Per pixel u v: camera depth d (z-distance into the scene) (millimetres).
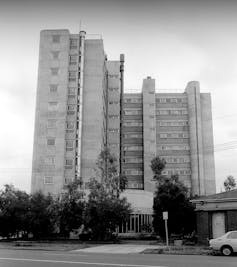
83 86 82812
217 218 31562
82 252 24734
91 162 78000
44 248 28641
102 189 41906
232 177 62344
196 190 100812
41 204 44531
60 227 43344
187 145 106000
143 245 33812
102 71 84688
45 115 79500
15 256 20250
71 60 83625
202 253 23094
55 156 76875
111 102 96062
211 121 107812
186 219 41000
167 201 41344
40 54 83250
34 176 76188
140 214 57844
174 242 33406
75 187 43812
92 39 86000
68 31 84250
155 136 103312
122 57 98750
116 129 94188
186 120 107938
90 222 40781
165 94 110250
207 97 109875
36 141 78250
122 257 19875
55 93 80688
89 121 80750
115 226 40781
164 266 15062
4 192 45375
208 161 104500
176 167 104250
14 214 44000
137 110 107750
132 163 102688
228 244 21953
